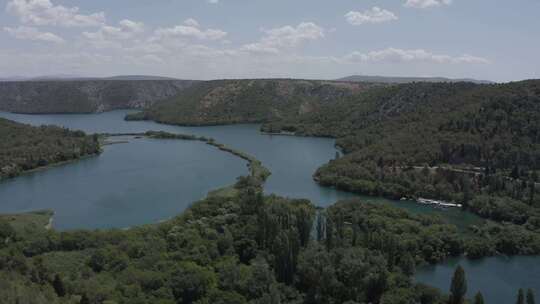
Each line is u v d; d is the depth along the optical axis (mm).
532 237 154500
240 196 184500
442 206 199625
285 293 115312
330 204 197875
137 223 178000
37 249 138500
